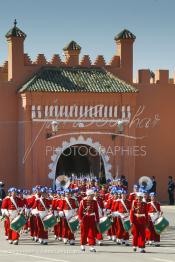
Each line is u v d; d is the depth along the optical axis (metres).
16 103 101.25
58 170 102.56
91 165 103.94
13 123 101.12
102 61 104.94
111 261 48.12
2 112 100.62
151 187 96.38
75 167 103.94
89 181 76.56
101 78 102.38
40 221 61.03
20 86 101.19
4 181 100.75
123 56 104.88
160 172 105.56
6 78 104.69
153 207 59.72
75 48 103.50
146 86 105.00
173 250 55.62
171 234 68.38
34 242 62.22
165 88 106.00
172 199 102.44
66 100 99.12
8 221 62.94
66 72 102.44
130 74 105.19
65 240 60.97
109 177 101.50
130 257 50.56
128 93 100.75
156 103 105.38
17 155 101.25
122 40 104.75
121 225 60.31
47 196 64.00
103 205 62.84
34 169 98.38
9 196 62.72
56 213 62.19
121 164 102.12
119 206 60.72
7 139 100.94
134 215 54.81
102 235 63.62
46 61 102.94
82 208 55.31
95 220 55.28
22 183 99.31
